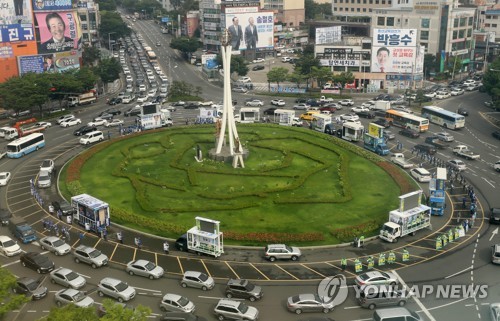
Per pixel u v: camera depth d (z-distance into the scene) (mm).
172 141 138625
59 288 74312
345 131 143375
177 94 196500
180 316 65000
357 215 96375
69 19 198500
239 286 71188
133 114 169500
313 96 199125
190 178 112125
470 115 170125
